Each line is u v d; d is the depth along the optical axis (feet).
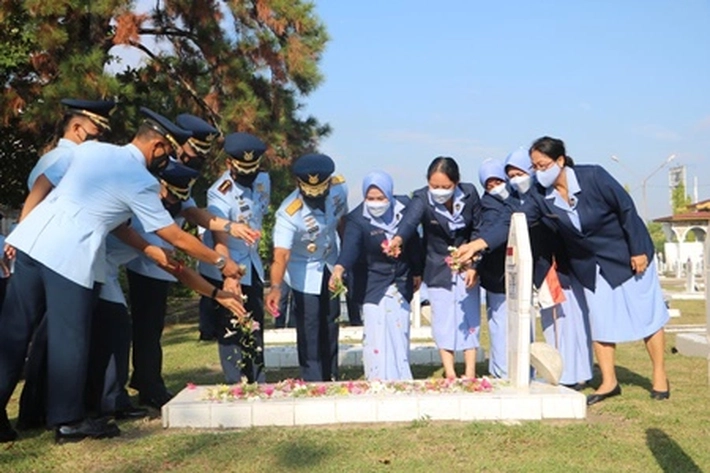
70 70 42.60
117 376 18.63
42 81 45.42
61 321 16.44
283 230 21.99
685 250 125.29
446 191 21.39
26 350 17.15
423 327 37.45
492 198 22.22
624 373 25.35
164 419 17.81
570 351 22.33
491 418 18.04
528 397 18.13
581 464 14.44
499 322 22.75
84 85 42.39
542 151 20.18
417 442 15.94
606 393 20.71
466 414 18.02
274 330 39.73
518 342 19.31
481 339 36.68
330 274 23.09
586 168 20.48
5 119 44.62
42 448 16.31
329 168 21.67
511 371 19.83
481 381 19.70
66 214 16.67
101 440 16.79
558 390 18.97
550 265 22.13
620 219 20.35
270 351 30.81
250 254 22.00
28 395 18.54
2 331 16.94
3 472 14.57
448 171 21.27
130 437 17.07
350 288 22.71
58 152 18.06
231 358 21.52
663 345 20.58
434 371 28.04
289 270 22.89
